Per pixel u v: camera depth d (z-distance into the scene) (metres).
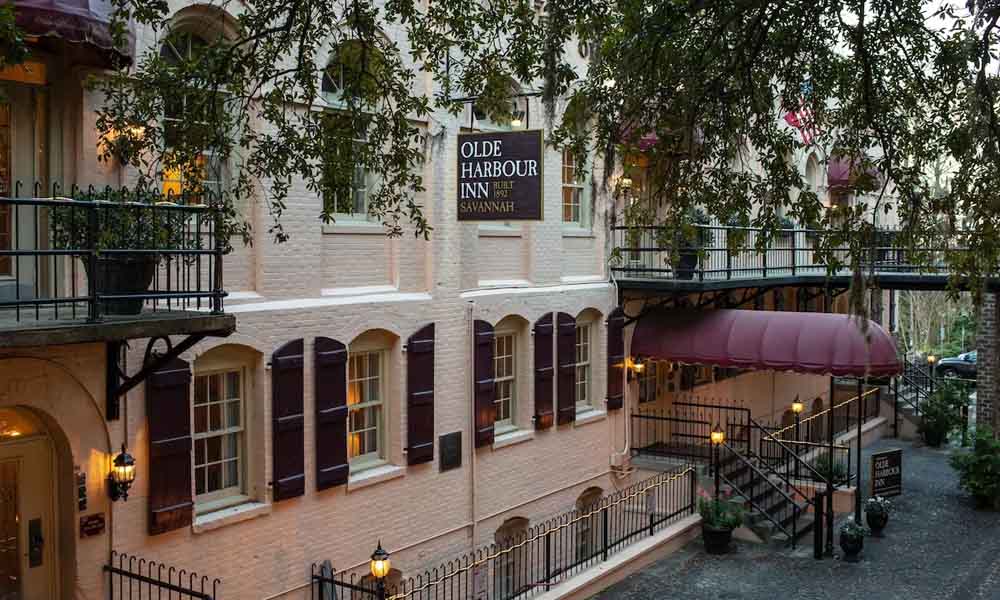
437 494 15.22
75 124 10.59
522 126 16.88
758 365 18.81
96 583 10.70
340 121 11.36
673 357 19.53
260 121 12.67
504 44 16.59
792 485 18.70
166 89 10.47
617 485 19.56
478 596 15.49
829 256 11.77
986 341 24.00
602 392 19.25
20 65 9.48
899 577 16.17
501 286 16.80
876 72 12.65
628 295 20.16
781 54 12.66
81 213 9.32
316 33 11.71
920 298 46.44
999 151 12.31
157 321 8.99
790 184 12.44
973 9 10.47
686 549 17.52
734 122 12.27
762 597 15.18
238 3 12.24
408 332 14.63
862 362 18.09
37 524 10.51
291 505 12.88
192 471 11.68
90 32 8.97
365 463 14.34
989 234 11.89
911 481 23.03
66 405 10.33
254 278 12.57
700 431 22.83
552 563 17.34
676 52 11.91
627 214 12.97
